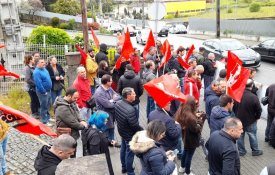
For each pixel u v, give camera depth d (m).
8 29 23.20
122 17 93.06
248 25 36.50
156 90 5.80
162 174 4.31
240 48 20.55
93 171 2.86
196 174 7.14
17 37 23.81
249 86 7.58
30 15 51.81
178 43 33.94
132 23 66.81
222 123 6.22
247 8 55.09
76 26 46.66
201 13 70.50
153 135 4.51
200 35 43.12
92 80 10.52
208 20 44.31
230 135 4.75
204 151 7.66
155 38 11.57
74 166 2.96
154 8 11.05
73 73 12.11
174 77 6.86
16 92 13.05
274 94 8.21
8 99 12.59
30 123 4.27
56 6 57.66
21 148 8.38
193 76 8.37
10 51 19.30
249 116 7.61
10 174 6.58
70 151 4.10
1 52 19.42
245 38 36.62
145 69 10.66
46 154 4.05
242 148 7.93
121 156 6.98
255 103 7.50
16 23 23.83
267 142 8.70
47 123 9.73
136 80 8.83
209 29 44.19
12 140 8.82
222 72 8.76
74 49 17.98
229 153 4.66
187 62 12.19
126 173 7.09
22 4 51.94
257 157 7.90
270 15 46.53
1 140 5.98
